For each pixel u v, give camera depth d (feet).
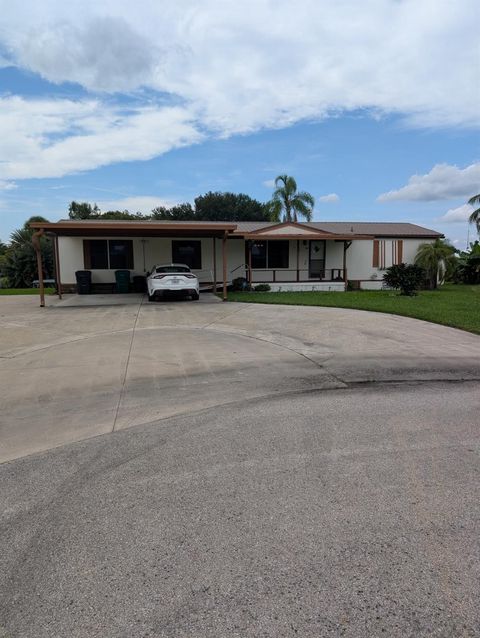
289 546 8.45
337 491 10.45
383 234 72.38
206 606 6.99
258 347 27.45
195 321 37.11
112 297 57.41
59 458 12.55
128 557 8.22
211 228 49.75
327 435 13.93
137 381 20.38
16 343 28.84
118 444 13.47
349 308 43.06
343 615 6.77
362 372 21.77
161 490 10.64
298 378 20.80
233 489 10.62
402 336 30.14
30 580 7.67
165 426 14.92
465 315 37.09
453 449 12.84
